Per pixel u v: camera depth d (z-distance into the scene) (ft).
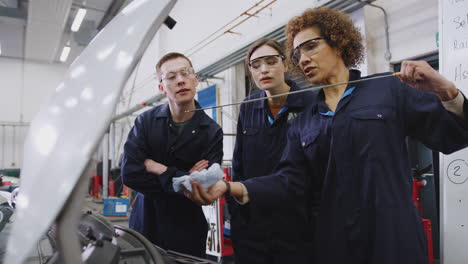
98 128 0.95
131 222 4.47
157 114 4.02
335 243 2.68
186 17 16.79
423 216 7.57
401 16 7.50
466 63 4.32
